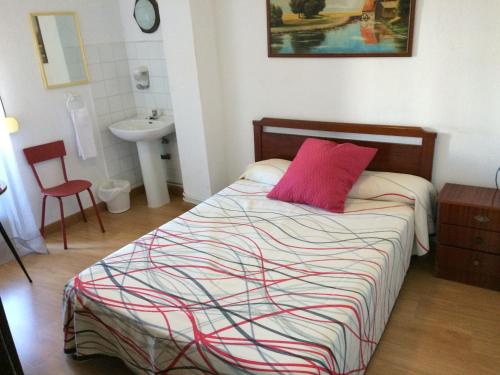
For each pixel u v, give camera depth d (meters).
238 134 3.61
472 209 2.38
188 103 3.48
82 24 3.50
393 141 2.88
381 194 2.64
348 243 2.21
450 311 2.34
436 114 2.68
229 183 3.87
